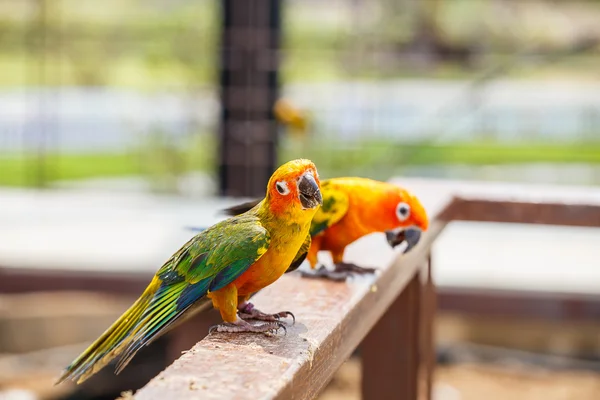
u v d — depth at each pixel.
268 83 10.05
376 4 13.75
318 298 2.70
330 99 14.36
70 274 7.58
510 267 8.52
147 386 1.91
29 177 13.67
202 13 14.55
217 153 10.31
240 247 2.37
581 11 14.92
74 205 10.69
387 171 12.13
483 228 10.48
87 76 15.04
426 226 3.04
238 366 2.06
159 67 14.41
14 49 16.16
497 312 7.51
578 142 15.36
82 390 7.71
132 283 7.57
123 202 10.73
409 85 16.14
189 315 2.62
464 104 13.66
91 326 8.34
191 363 2.07
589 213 4.16
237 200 10.19
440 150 14.52
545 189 4.42
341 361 2.56
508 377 7.80
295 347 2.22
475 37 14.52
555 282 7.84
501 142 15.38
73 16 15.49
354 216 3.00
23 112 15.40
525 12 14.80
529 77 17.30
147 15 15.71
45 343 8.25
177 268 2.44
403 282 3.43
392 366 3.83
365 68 13.15
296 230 2.43
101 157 15.16
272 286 2.84
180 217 9.77
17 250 8.43
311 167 2.42
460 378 7.77
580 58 14.97
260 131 10.08
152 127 13.47
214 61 10.73
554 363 8.09
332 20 17.28
